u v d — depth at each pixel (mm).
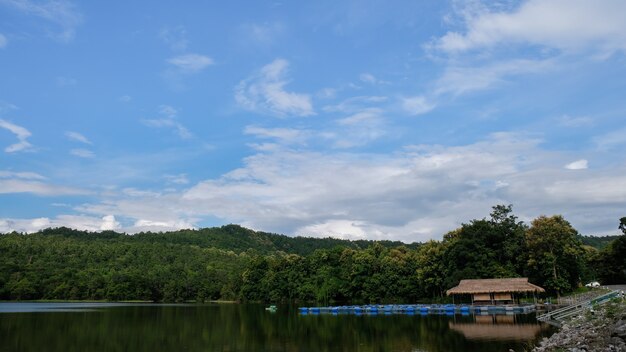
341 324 66875
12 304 141250
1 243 175250
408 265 115750
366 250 130375
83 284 160375
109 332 59656
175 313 99625
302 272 145875
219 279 178125
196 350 43594
